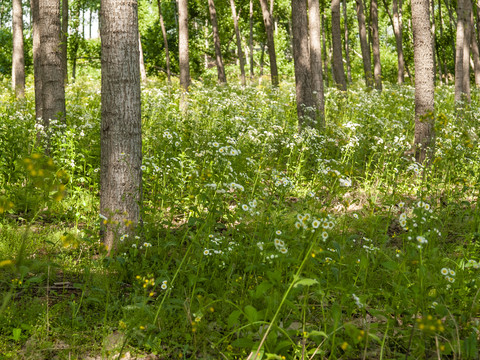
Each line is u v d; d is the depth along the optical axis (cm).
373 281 431
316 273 409
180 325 351
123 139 508
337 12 1789
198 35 3400
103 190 513
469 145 718
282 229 504
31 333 334
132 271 432
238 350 317
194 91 1431
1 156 657
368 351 327
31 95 1606
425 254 430
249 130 866
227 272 415
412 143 1051
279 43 3872
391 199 627
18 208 614
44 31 820
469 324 330
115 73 509
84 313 374
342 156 901
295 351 300
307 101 1105
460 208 636
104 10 507
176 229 574
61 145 684
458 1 1648
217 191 454
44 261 455
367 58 2278
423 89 875
